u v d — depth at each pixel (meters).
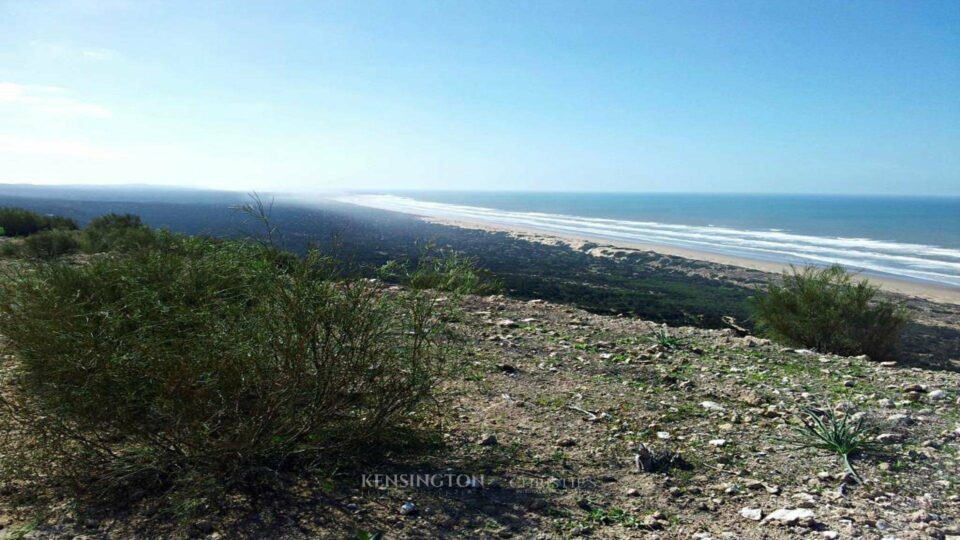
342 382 3.14
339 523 2.91
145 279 3.31
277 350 3.00
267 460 3.27
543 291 22.36
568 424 4.43
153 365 2.79
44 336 2.86
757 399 5.21
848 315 9.48
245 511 2.95
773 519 3.19
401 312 3.52
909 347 14.12
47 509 2.86
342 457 3.46
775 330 10.03
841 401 5.31
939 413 5.11
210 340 2.89
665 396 5.27
